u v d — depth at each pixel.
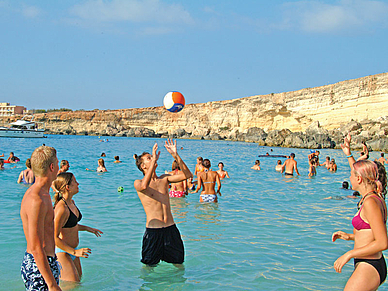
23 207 3.26
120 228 6.91
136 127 92.75
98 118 99.56
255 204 9.49
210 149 40.69
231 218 7.90
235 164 22.08
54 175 3.49
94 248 5.76
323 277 4.74
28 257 3.33
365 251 3.43
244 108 81.50
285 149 44.28
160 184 5.35
